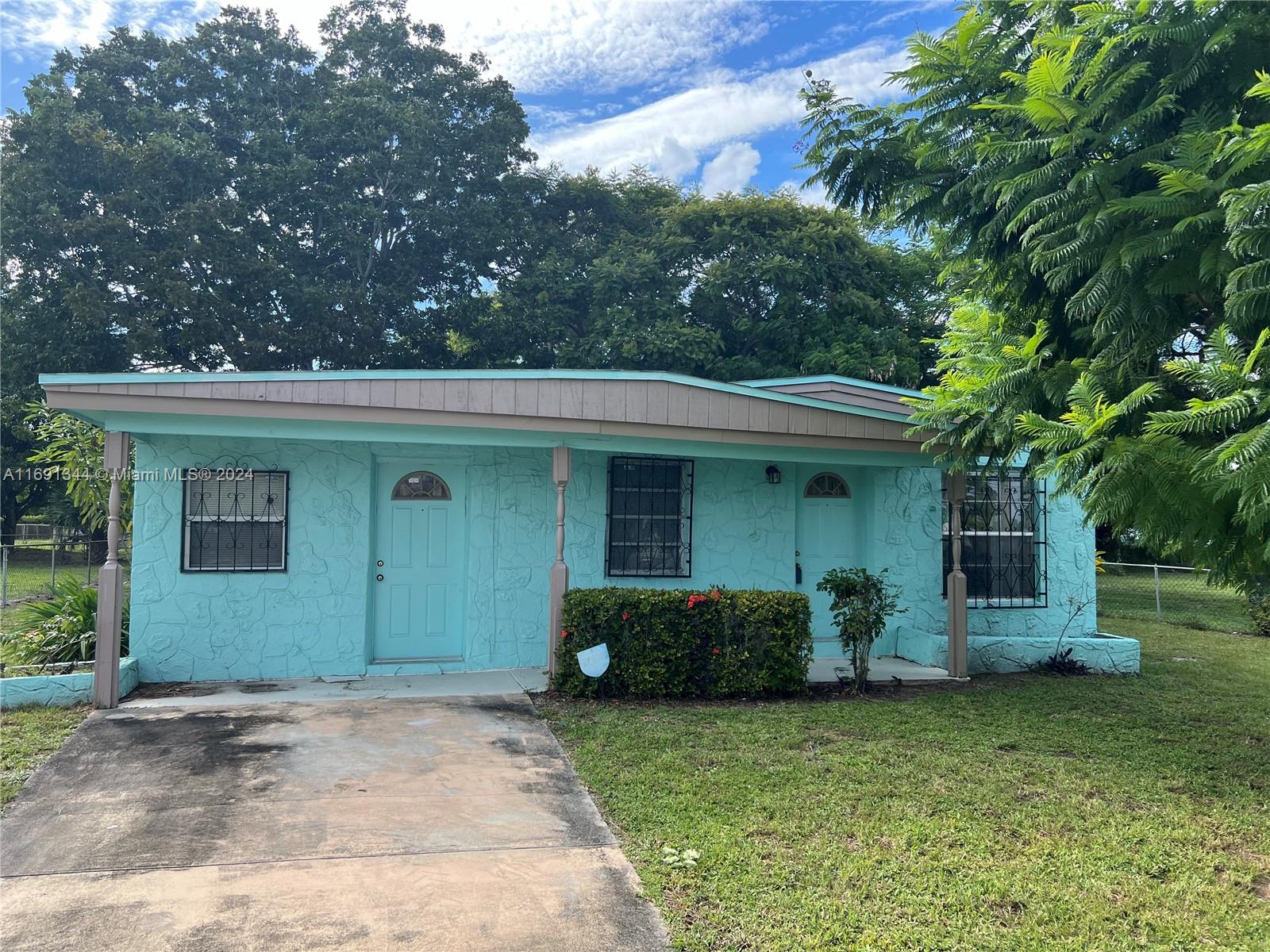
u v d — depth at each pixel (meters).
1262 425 4.00
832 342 19.20
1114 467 4.48
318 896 3.68
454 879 3.87
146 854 4.06
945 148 6.70
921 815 4.70
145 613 7.68
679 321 19.47
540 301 20.14
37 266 16.97
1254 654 10.64
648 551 8.95
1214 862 4.18
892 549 9.65
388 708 6.88
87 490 10.53
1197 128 5.37
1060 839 4.43
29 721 6.30
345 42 20.88
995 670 8.98
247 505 7.91
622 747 5.88
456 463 8.60
